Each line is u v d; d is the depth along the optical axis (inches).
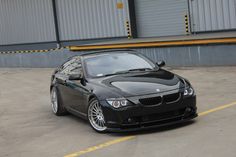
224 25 793.6
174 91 312.3
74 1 1111.6
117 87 320.5
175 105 309.7
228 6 780.0
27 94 585.3
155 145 277.4
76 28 1122.7
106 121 314.7
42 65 967.0
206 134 288.5
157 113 306.5
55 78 416.8
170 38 756.0
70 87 372.8
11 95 592.4
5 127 387.2
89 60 376.2
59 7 1158.3
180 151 258.1
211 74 574.6
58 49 922.7
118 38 1023.0
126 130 304.8
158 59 713.6
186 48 671.1
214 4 804.0
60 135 335.6
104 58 376.8
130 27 989.2
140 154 262.1
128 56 380.2
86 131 339.0
